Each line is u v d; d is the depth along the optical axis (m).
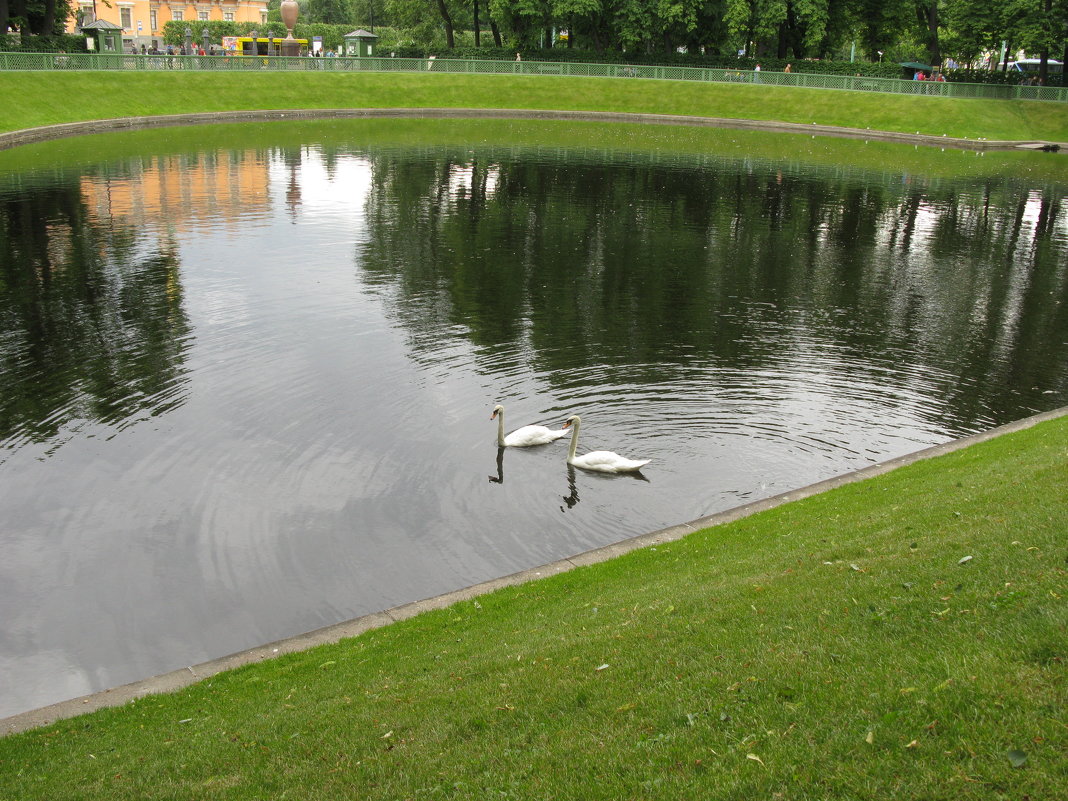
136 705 10.49
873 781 6.70
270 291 28.67
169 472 17.12
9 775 8.99
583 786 7.30
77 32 92.94
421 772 8.04
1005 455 15.72
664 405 20.39
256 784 8.29
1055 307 29.06
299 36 113.38
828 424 19.58
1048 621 8.28
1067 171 60.19
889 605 9.59
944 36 94.75
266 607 13.50
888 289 30.81
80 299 27.31
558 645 10.39
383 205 42.91
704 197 47.44
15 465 17.17
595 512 16.06
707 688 8.53
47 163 50.28
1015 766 6.55
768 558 12.48
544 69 86.06
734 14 80.94
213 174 49.47
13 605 13.40
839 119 77.88
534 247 35.50
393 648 11.36
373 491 16.67
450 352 23.58
